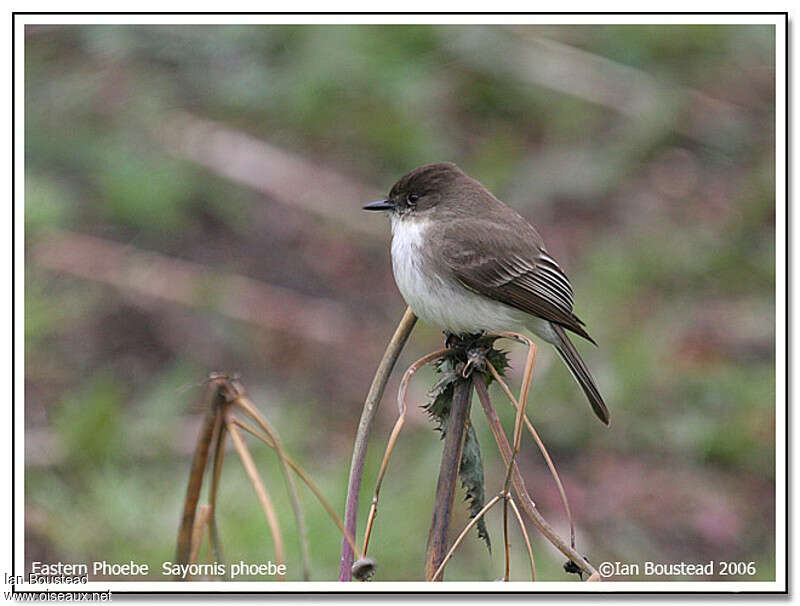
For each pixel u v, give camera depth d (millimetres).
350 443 9773
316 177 12922
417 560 8352
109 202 12172
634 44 14891
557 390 10539
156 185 12289
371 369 10805
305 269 11914
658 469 10203
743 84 15086
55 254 11523
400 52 14094
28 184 11992
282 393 10367
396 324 11391
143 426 9531
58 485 8750
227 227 12312
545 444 10281
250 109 13562
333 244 12258
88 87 13367
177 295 11312
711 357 11328
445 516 4676
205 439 4254
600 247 12500
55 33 14148
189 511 4344
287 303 11461
